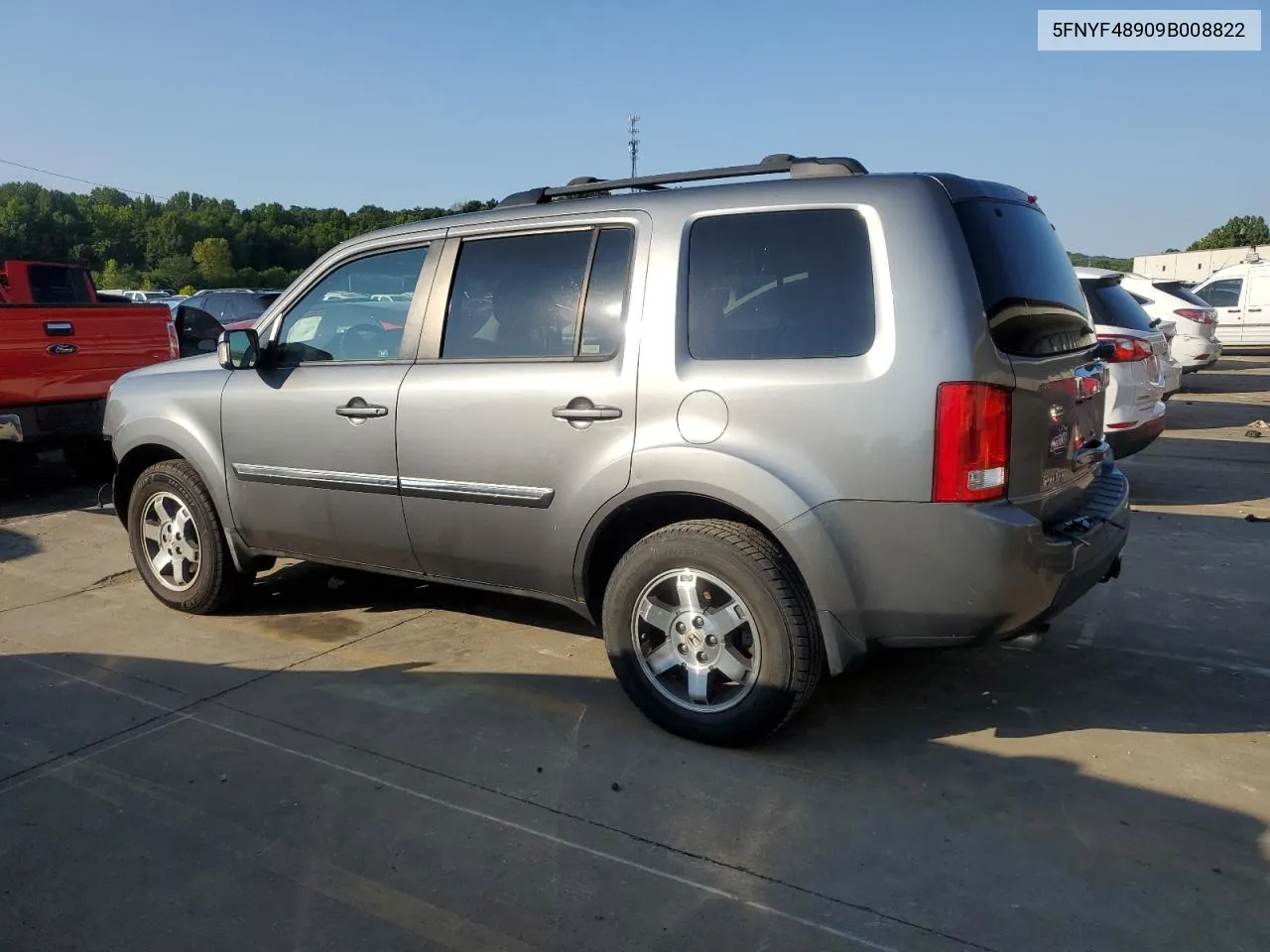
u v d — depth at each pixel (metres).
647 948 2.53
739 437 3.36
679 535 3.52
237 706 4.01
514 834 3.06
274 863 2.93
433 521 4.16
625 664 3.71
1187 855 2.90
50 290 9.77
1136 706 3.92
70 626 5.02
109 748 3.66
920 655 4.46
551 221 3.92
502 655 4.54
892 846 2.96
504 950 2.54
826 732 3.71
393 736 3.73
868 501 3.19
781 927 2.60
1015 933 2.56
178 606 5.16
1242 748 3.56
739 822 3.11
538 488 3.82
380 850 2.99
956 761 3.48
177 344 8.82
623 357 3.61
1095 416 3.88
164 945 2.58
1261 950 2.49
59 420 7.76
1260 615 4.94
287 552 4.79
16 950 2.56
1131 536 6.49
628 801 3.24
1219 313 21.92
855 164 3.49
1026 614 3.23
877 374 3.16
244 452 4.70
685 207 3.61
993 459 3.13
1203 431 11.55
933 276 3.15
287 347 4.68
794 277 3.38
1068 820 3.09
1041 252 3.68
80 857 2.97
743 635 3.52
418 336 4.21
